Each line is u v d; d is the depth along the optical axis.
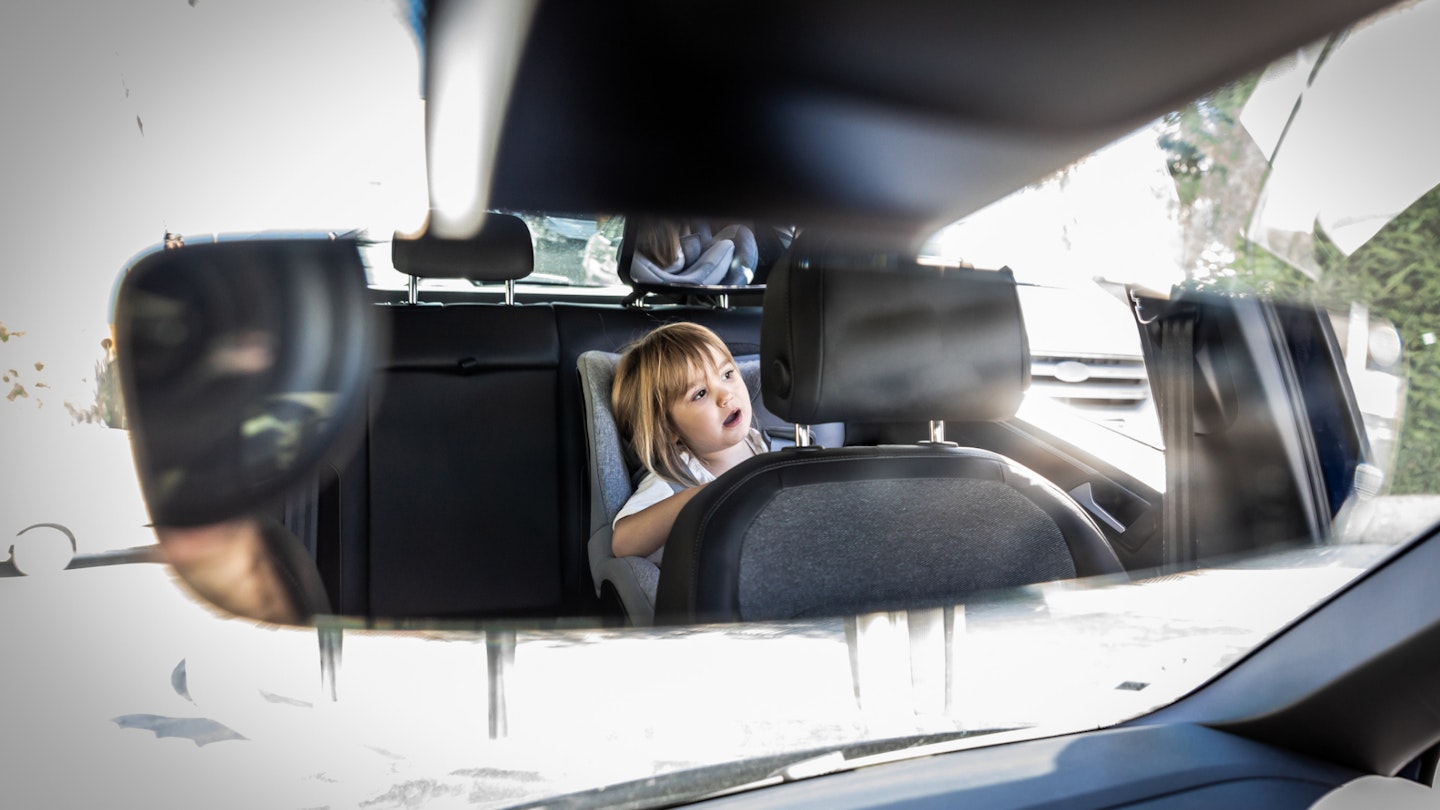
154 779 0.62
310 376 0.68
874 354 0.92
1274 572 0.94
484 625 0.83
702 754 0.73
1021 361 0.97
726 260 1.79
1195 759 0.76
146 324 0.63
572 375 2.22
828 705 0.79
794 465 0.88
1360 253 1.11
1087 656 0.86
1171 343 1.14
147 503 0.63
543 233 1.92
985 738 0.79
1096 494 1.33
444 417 2.14
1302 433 1.07
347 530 2.03
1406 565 0.85
